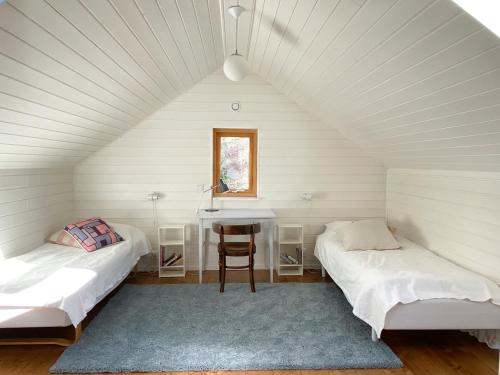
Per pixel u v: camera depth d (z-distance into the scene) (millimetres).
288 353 2279
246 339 2465
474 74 1649
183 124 3996
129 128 3908
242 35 2951
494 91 1677
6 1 1224
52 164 3350
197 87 3980
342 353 2281
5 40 1405
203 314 2873
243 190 4238
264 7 2244
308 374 2090
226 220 3613
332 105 3371
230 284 3602
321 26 2094
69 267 2598
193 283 3643
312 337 2498
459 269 2596
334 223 4023
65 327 2539
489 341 2416
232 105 4016
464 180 2795
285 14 2199
